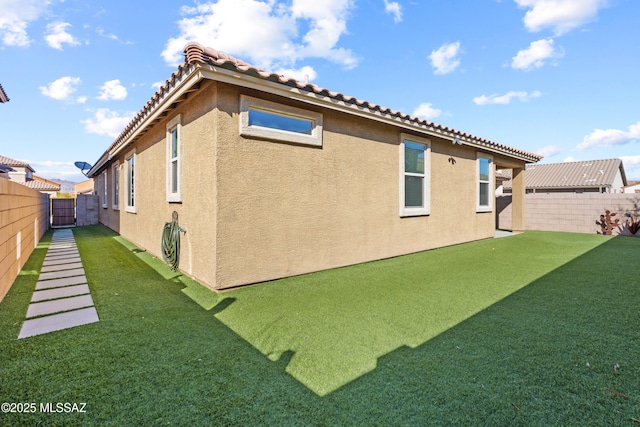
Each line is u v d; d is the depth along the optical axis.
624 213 11.84
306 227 5.56
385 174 7.03
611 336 3.08
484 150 10.36
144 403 2.08
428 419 1.94
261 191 4.93
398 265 6.40
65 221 16.23
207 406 2.06
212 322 3.46
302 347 2.89
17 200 5.38
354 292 4.58
